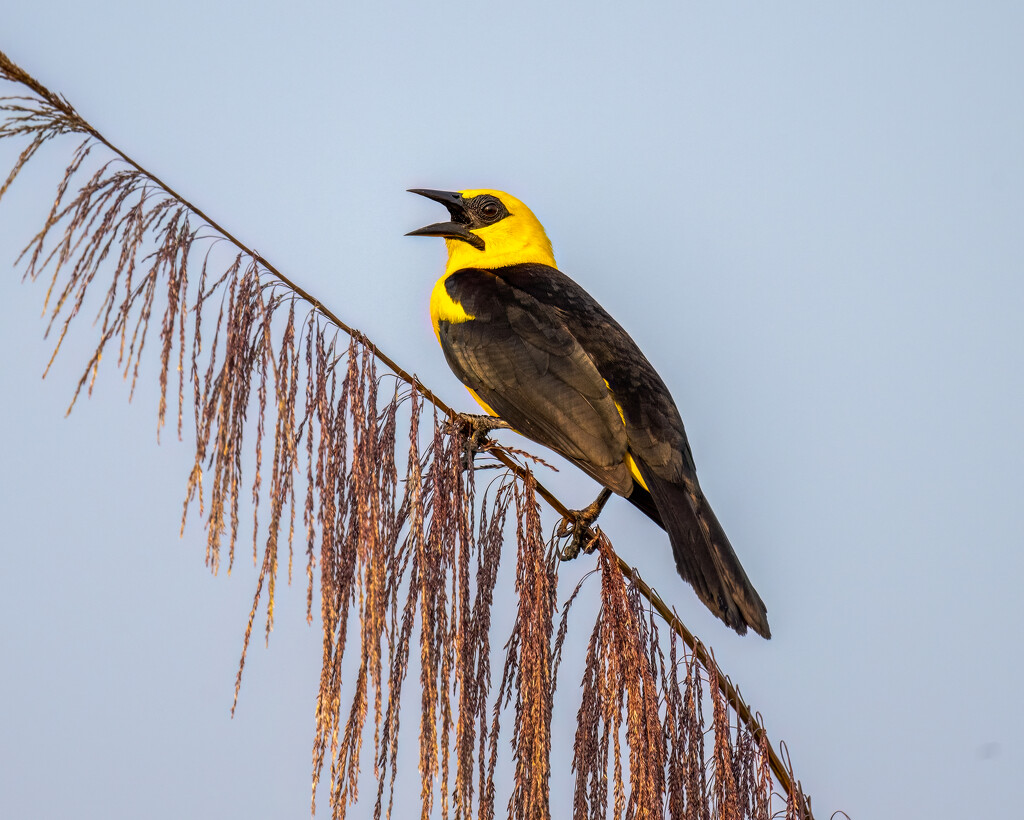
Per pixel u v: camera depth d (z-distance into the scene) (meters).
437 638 6.29
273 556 6.16
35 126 6.50
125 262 6.49
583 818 6.61
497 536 6.96
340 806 6.10
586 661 6.86
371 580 6.18
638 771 6.48
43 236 6.40
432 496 6.58
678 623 7.16
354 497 6.44
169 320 6.47
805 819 7.10
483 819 6.61
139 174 6.71
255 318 6.59
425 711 6.09
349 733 6.16
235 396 6.41
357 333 6.71
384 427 6.67
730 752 6.80
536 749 6.31
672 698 6.80
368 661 6.14
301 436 6.58
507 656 6.95
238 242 6.82
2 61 6.48
